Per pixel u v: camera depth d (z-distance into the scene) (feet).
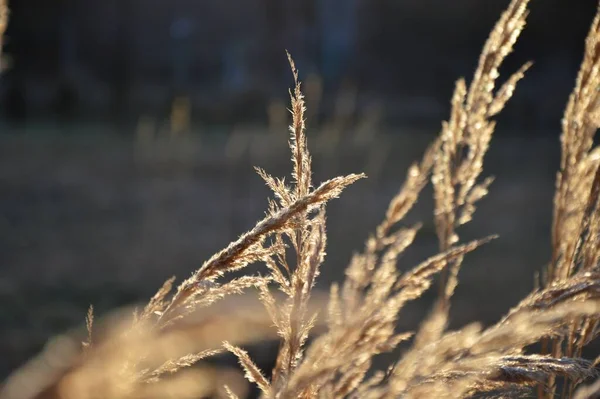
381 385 3.21
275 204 3.21
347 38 116.67
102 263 30.40
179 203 43.47
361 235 35.06
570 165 4.91
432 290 23.65
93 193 46.52
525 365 3.19
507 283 27.48
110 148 66.18
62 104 96.02
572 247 4.68
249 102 96.58
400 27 114.93
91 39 114.01
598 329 4.15
